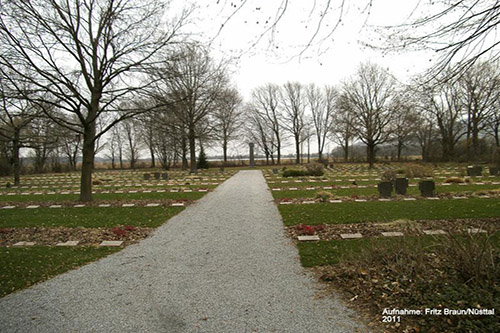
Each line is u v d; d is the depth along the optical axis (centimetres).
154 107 1209
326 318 352
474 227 686
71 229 810
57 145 2281
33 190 1917
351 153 5803
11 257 604
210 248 647
